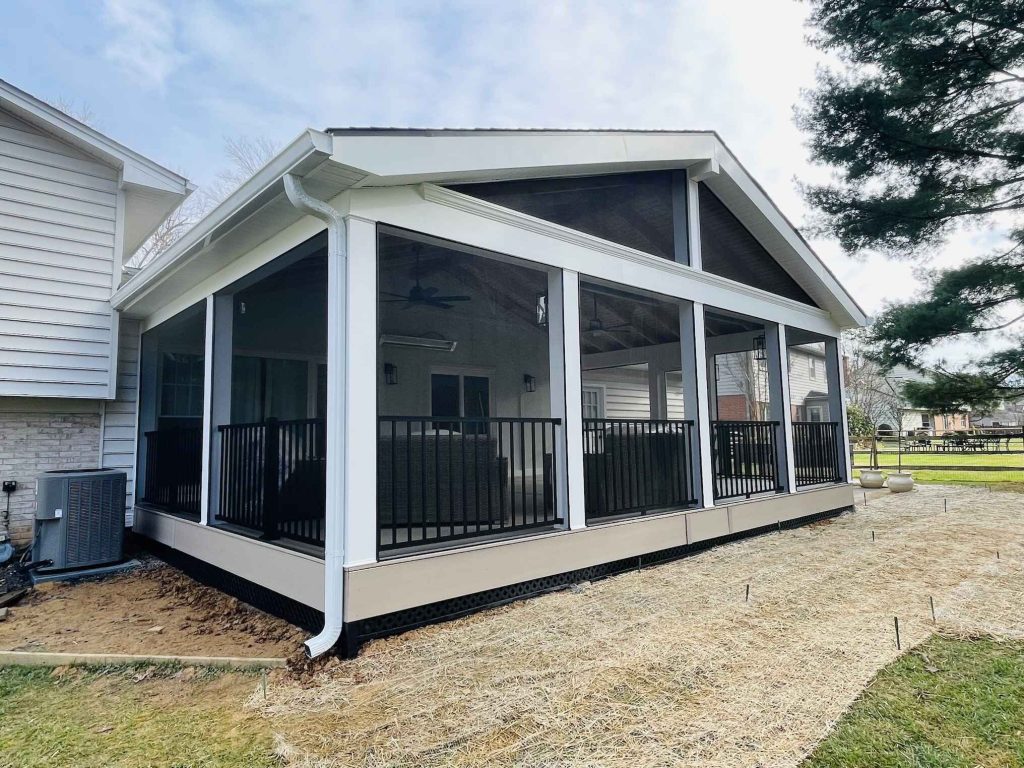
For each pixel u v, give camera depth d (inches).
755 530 259.8
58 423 248.5
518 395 355.9
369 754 90.7
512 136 170.1
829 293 323.6
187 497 216.1
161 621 159.0
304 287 274.7
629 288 215.0
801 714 100.6
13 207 237.0
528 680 114.2
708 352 359.3
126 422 265.4
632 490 221.5
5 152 237.0
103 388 252.8
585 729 96.3
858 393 1018.7
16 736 100.4
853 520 303.3
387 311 294.4
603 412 488.4
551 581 175.2
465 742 93.3
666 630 139.9
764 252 303.4
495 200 182.1
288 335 311.1
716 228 276.1
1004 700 105.7
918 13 369.4
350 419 134.3
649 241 241.1
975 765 87.0
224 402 200.1
